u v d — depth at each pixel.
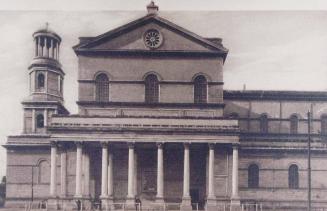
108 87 63.75
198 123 60.22
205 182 62.41
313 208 64.94
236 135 59.97
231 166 61.53
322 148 66.88
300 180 66.25
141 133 59.78
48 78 69.31
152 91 63.81
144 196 62.25
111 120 60.09
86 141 59.66
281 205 65.88
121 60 63.88
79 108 62.69
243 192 66.00
